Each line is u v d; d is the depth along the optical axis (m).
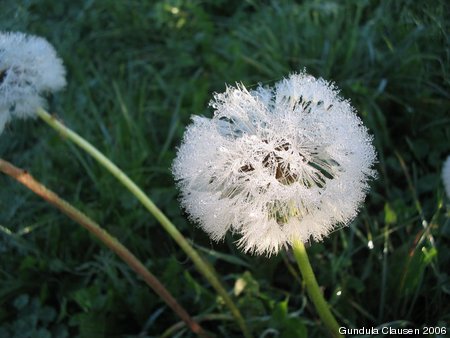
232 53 0.24
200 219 0.10
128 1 0.26
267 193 0.09
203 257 0.16
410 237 0.16
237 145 0.10
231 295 0.16
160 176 0.20
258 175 0.09
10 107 0.14
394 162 0.19
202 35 0.25
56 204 0.13
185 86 0.23
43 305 0.17
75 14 0.26
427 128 0.19
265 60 0.23
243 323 0.14
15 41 0.14
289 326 0.14
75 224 0.19
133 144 0.20
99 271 0.17
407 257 0.15
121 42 0.26
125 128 0.21
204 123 0.10
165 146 0.20
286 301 0.15
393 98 0.19
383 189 0.18
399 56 0.19
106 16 0.26
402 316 0.15
